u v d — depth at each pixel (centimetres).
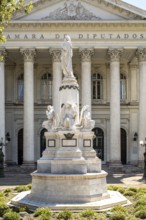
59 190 2008
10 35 5400
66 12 5459
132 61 6166
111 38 5431
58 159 2089
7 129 6128
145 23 5403
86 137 2192
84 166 2083
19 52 5588
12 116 6162
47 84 6238
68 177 2002
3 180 4144
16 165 5922
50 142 2192
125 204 2105
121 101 6219
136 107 6156
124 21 5372
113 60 5444
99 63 6212
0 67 5353
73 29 5422
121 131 6184
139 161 5372
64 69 2309
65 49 2303
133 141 6112
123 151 6162
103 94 6203
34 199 2077
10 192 2752
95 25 5406
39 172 2141
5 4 2211
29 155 5356
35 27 5403
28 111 5394
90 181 2027
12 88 6206
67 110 2220
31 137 5384
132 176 4681
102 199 2070
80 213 1827
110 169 5281
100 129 6150
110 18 5475
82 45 5425
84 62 5431
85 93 5394
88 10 5478
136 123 6153
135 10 5434
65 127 2169
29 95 5400
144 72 5422
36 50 5484
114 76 5428
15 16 5384
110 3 5419
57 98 5372
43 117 6150
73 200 1997
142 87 5422
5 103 6147
